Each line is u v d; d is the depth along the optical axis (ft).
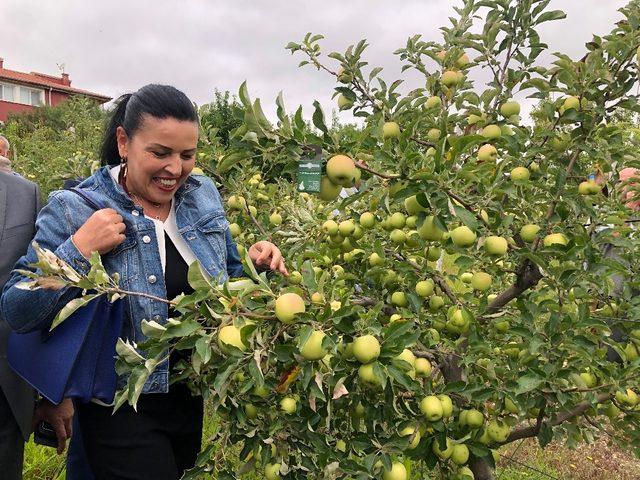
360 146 6.26
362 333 5.31
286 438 6.14
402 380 5.22
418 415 6.28
